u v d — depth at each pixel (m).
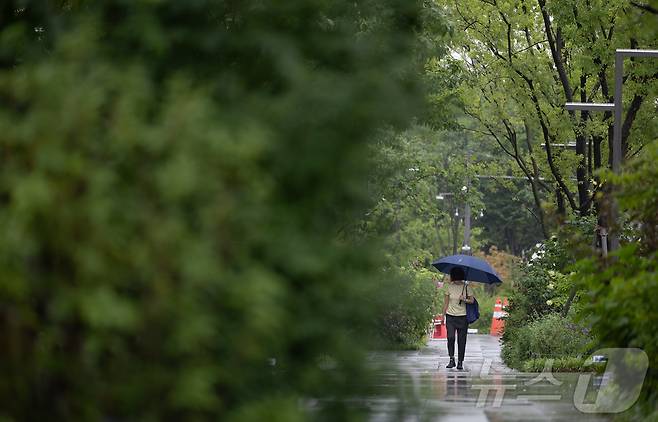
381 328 12.05
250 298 10.59
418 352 63.19
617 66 47.59
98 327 10.47
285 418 11.11
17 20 16.36
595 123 62.56
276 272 11.48
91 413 10.93
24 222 10.57
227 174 10.83
